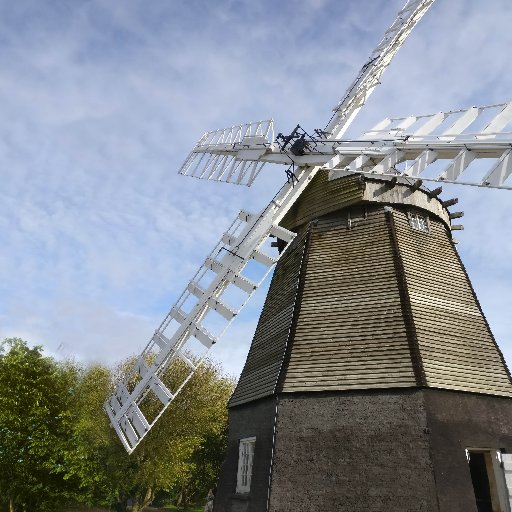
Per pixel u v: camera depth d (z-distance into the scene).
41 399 21.02
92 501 25.55
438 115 10.09
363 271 12.83
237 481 12.26
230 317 12.71
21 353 21.67
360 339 11.61
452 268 13.72
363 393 10.76
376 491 9.73
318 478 10.20
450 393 10.66
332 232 14.11
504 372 11.93
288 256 15.45
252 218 14.65
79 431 22.28
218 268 14.31
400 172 9.47
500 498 10.25
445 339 11.62
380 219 13.59
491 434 10.64
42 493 20.95
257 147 15.73
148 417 26.55
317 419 10.84
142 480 26.30
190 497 40.97
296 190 14.40
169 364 13.93
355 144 12.11
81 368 26.12
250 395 12.95
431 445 9.80
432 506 9.27
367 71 15.99
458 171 8.07
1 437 19.69
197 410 28.69
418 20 16.36
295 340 12.23
